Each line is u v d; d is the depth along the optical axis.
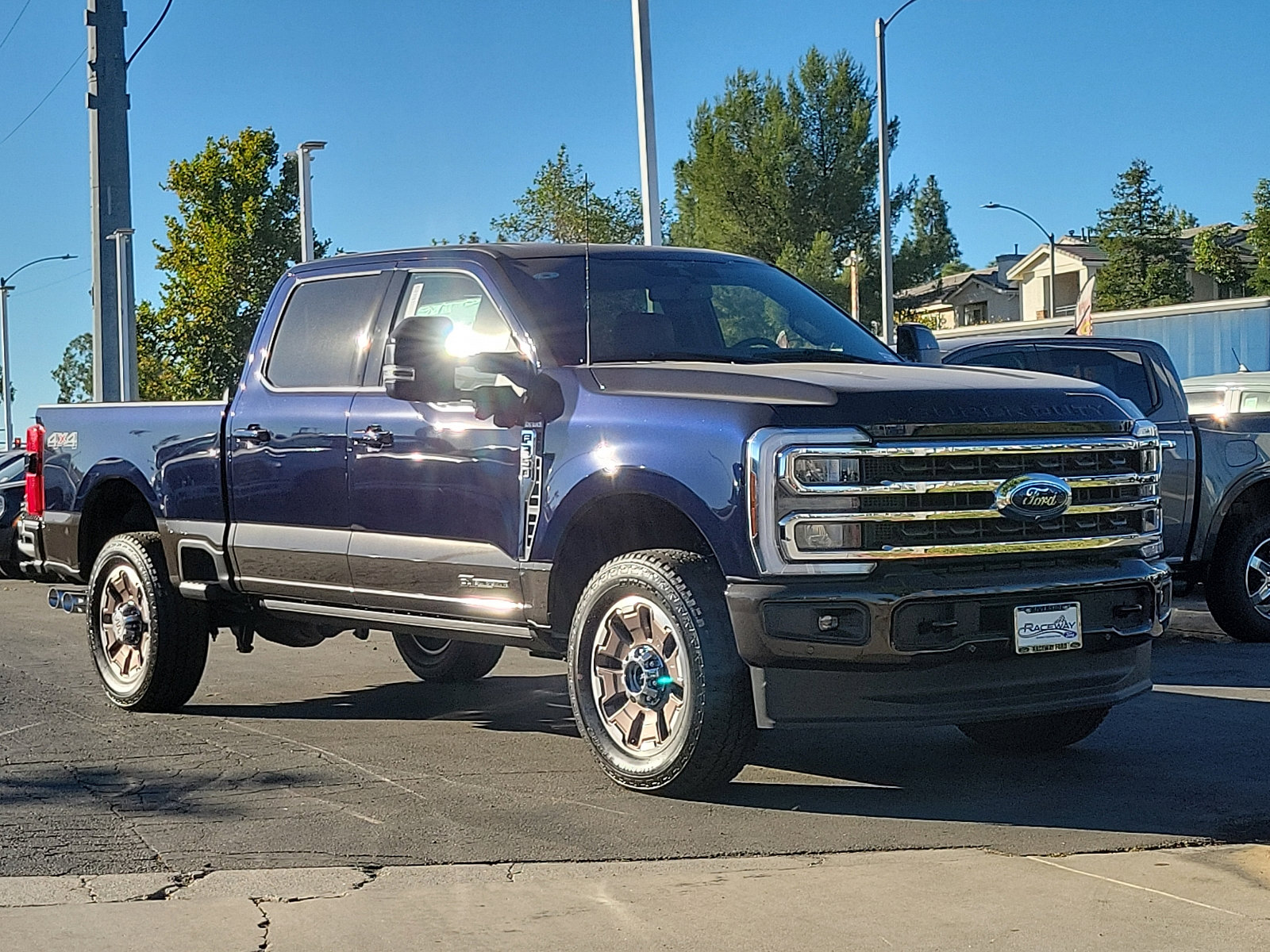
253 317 47.16
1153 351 10.35
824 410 5.50
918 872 4.88
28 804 5.95
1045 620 5.67
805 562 5.43
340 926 4.39
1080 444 5.81
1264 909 4.48
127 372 22.66
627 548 6.38
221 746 7.13
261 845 5.30
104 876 4.92
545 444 6.19
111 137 19.44
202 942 4.25
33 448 8.98
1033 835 5.37
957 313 90.94
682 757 5.72
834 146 55.16
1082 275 77.75
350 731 7.48
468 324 6.80
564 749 7.00
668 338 6.65
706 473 5.61
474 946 4.21
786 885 4.74
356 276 7.38
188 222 47.12
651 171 17.41
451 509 6.58
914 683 5.57
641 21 17.25
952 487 5.54
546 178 51.75
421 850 5.23
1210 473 10.13
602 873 4.92
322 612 7.37
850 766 6.54
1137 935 4.25
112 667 8.30
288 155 44.75
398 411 6.84
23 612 13.51
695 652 5.65
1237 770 6.43
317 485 7.20
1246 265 72.88
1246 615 10.23
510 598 6.37
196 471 7.85
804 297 7.41
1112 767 6.49
